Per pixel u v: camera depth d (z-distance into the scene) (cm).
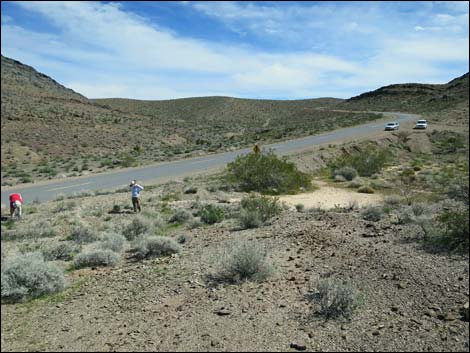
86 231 1374
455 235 919
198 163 4206
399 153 5172
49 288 801
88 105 9869
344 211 1575
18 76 12288
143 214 1780
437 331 551
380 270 791
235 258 827
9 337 602
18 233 1491
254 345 534
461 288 679
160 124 9500
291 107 17388
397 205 1653
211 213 1541
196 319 623
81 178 3516
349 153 4419
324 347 522
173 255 1043
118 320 645
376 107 15288
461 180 2425
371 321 588
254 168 2680
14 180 3600
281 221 1395
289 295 697
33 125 6569
